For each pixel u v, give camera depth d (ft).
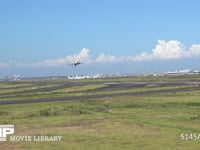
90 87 565.53
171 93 367.04
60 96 373.81
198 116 200.23
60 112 230.27
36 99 343.26
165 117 198.90
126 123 177.06
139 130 155.43
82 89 514.27
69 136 142.92
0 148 122.42
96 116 209.67
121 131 153.48
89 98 337.72
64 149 120.57
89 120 191.72
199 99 291.79
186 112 221.05
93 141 132.36
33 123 182.50
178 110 231.71
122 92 416.05
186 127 162.30
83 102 294.46
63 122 185.37
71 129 161.48
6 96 405.80
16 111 240.73
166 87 495.00
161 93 374.02
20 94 437.58
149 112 225.15
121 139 135.33
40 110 240.53
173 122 179.22
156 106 255.91
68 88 558.56
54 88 579.48
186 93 359.66
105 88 526.57
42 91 499.51
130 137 139.03
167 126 165.89
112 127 165.37
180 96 326.85
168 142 128.36
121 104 271.28
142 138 136.56
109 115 213.87
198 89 426.51
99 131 154.71
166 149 117.91
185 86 504.84
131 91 430.20
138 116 206.28
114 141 131.85
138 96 343.05
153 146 122.31
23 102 313.32
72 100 320.09
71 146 124.47
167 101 284.41
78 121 188.34
